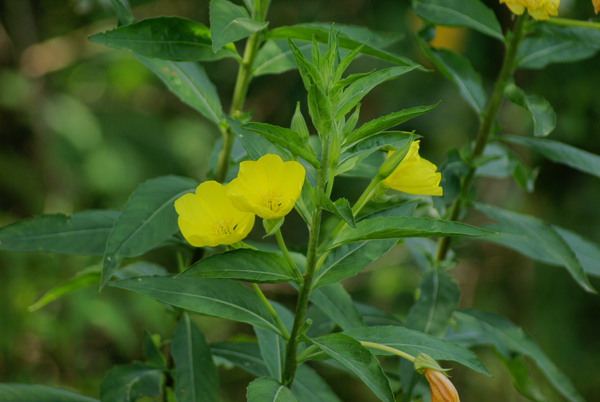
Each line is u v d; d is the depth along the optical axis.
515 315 2.03
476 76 1.11
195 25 0.98
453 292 1.06
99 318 2.14
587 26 1.05
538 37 1.10
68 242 0.99
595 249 1.14
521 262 2.00
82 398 1.00
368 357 0.88
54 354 2.13
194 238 0.89
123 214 0.96
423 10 1.10
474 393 1.99
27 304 2.09
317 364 1.99
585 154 1.08
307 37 1.01
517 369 1.13
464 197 1.09
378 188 0.92
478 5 1.09
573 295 1.89
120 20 0.99
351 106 0.90
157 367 1.03
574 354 1.87
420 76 1.98
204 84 1.04
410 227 0.89
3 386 0.98
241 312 0.92
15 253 2.10
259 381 0.89
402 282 2.11
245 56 1.02
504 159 1.13
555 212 1.91
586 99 1.75
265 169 0.89
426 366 0.89
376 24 1.95
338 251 0.94
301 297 0.91
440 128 2.03
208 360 0.99
